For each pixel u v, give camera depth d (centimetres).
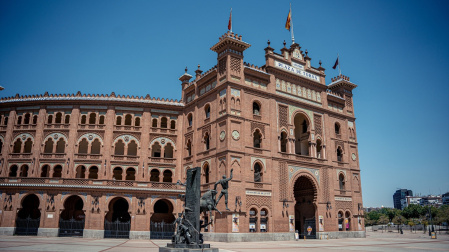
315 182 4644
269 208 4072
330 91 5362
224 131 4034
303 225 4794
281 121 4519
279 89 4616
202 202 2200
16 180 4247
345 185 5072
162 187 4491
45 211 4128
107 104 4766
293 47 4956
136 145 5034
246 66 4359
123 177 4572
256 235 3872
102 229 4141
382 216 14362
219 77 4316
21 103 4750
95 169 4994
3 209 4128
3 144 4656
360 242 3925
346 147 5284
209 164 4222
